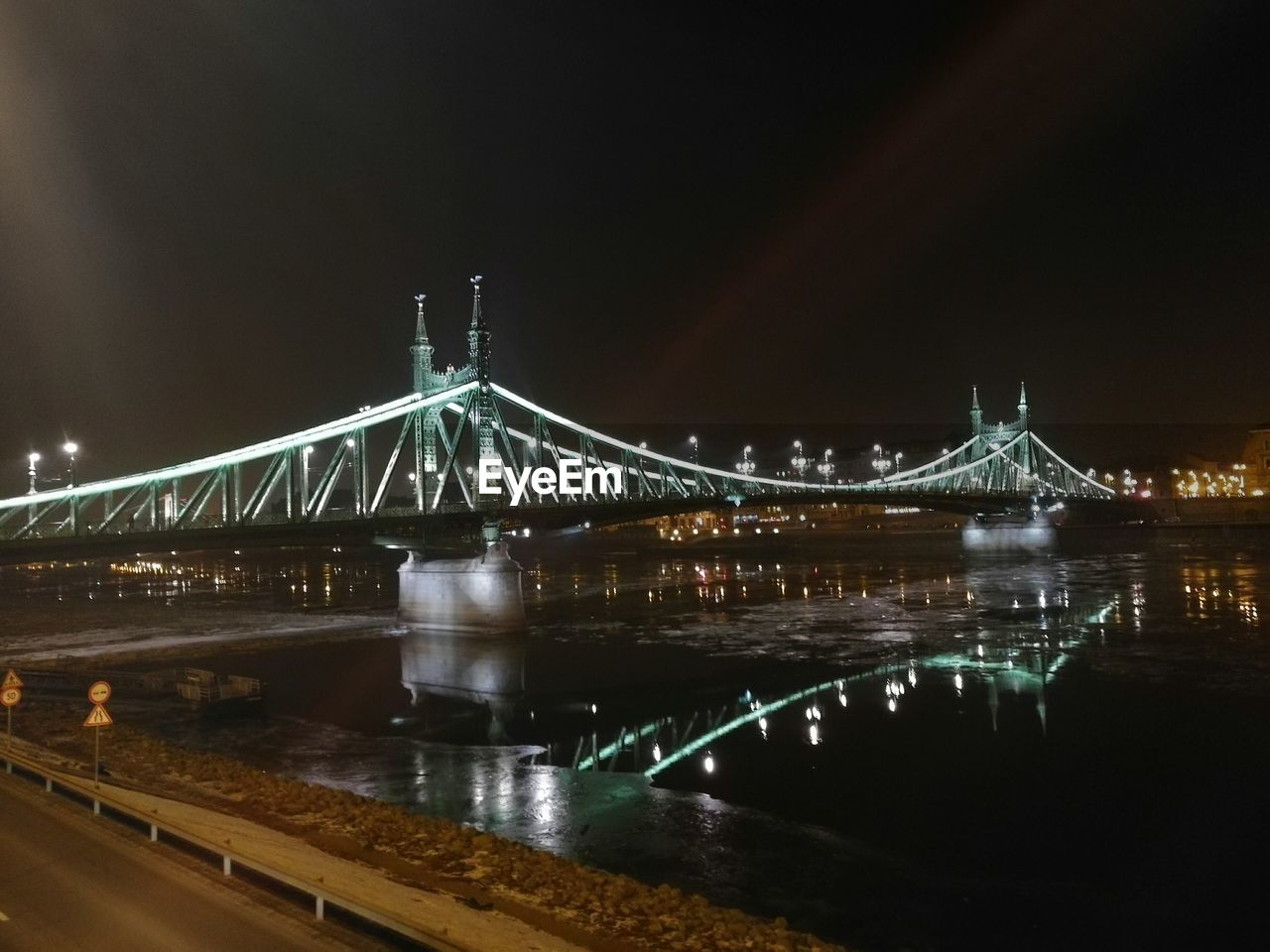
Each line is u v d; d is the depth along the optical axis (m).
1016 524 170.38
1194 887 24.77
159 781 29.02
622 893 19.20
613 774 35.91
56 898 16.00
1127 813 30.52
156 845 19.06
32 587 152.00
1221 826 29.28
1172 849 27.42
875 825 29.41
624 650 67.88
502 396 93.88
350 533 75.00
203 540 65.75
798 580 119.38
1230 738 39.47
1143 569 122.19
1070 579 110.38
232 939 14.31
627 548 192.00
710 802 31.91
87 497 66.31
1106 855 27.00
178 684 49.75
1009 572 123.31
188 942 14.16
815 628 75.44
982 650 62.84
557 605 98.06
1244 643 62.16
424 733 44.25
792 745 40.03
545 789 33.78
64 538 59.53
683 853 26.84
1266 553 143.00
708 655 64.19
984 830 28.97
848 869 25.73
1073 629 70.75
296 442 76.94
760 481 137.25
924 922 22.45
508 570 77.69
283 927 14.85
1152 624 71.94
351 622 84.19
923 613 82.75
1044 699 47.44
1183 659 57.06
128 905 15.68
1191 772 34.91
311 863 18.94
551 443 99.44
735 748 39.84
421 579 80.69
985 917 22.78
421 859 20.78
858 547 184.88
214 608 102.25
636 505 99.31
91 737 36.62
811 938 17.30
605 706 49.78
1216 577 106.88
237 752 40.19
